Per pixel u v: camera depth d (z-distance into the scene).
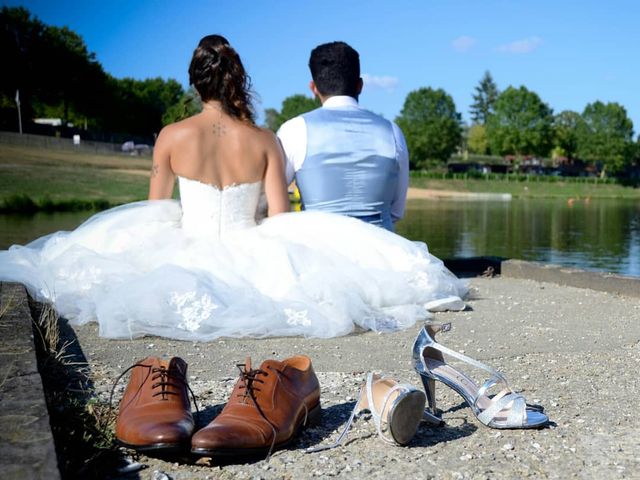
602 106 115.75
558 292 5.74
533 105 106.25
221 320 3.92
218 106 4.59
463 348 3.72
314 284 4.18
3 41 73.69
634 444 2.34
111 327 3.83
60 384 2.89
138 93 103.56
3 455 1.77
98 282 4.30
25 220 22.48
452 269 7.21
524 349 3.71
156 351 3.57
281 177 4.77
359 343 3.88
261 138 4.64
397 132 5.46
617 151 114.12
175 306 3.89
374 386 2.40
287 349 3.70
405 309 4.41
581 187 95.38
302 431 2.44
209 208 4.57
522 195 82.19
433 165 106.19
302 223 4.73
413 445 2.32
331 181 5.20
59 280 4.36
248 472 2.07
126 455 2.16
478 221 30.61
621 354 3.61
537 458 2.20
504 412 2.54
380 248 4.84
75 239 4.71
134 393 2.32
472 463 2.16
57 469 1.70
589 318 4.60
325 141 5.20
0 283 4.37
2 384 2.33
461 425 2.53
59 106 86.19
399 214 5.71
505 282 6.40
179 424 2.15
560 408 2.71
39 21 78.50
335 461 2.17
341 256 4.54
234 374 3.15
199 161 4.52
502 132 106.69
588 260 15.50
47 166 46.03
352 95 5.45
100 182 39.75
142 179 43.25
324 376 3.15
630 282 5.56
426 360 2.68
